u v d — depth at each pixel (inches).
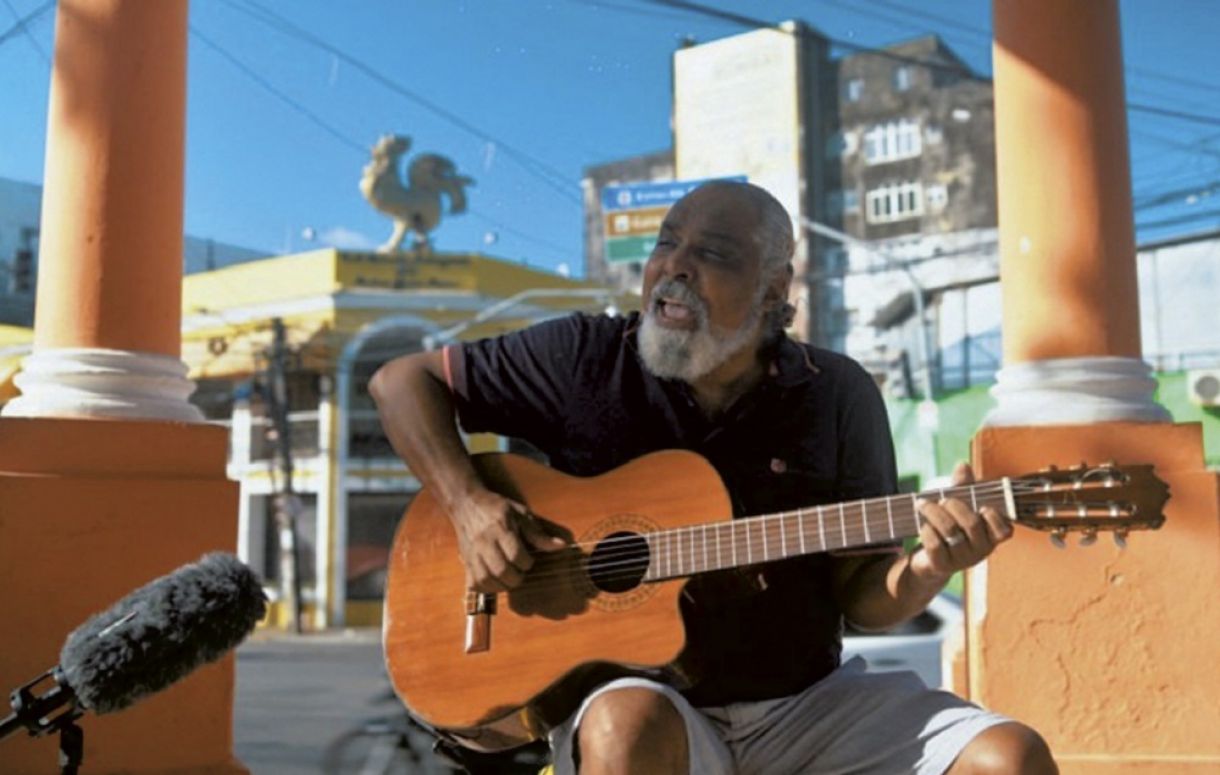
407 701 96.7
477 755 105.8
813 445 101.3
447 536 101.0
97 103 149.3
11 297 1382.9
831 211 1587.1
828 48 1604.3
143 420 143.8
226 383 1202.0
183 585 81.3
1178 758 139.0
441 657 97.0
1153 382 152.3
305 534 1141.7
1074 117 154.2
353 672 703.1
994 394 158.7
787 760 96.3
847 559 101.0
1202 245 1053.8
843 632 106.8
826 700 97.3
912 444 1076.5
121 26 150.3
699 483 97.9
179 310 153.9
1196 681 140.3
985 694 145.3
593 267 1812.3
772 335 102.0
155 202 150.4
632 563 95.5
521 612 96.4
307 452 1143.0
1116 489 81.6
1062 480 83.4
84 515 137.6
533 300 1175.6
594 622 94.8
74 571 136.8
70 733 81.4
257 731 434.0
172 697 139.5
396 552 101.3
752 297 99.0
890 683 96.8
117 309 147.3
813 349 105.0
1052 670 143.3
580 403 103.2
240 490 145.6
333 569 1123.3
